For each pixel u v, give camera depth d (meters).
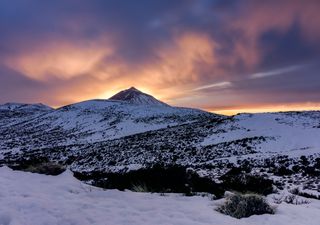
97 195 10.32
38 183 11.66
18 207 8.08
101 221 7.37
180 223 7.33
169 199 10.23
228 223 7.48
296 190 15.65
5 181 11.23
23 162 15.91
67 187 11.55
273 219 8.04
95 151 61.28
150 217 7.78
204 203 9.80
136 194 10.92
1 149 79.50
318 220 8.27
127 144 65.31
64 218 7.48
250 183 14.41
